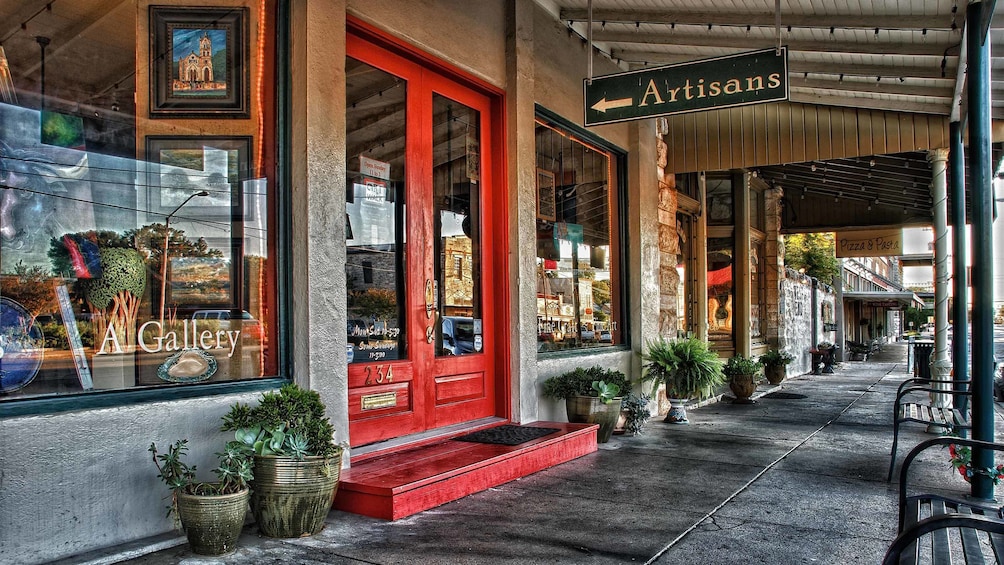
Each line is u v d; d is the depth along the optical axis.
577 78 7.69
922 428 8.03
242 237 4.36
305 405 3.95
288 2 4.50
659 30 7.34
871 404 10.54
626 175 8.73
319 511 3.85
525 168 6.61
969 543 2.90
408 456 5.06
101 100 3.99
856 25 5.95
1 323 3.44
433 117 5.95
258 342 4.36
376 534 3.91
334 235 4.56
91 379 3.69
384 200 5.46
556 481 5.23
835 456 6.35
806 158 9.27
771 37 6.93
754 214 14.76
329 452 3.84
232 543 3.54
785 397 11.62
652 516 4.36
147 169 4.12
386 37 5.29
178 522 3.76
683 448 6.62
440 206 6.00
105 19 4.03
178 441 3.68
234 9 4.40
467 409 6.21
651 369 8.43
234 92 4.39
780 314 15.45
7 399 3.32
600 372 7.00
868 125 9.01
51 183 3.76
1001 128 7.93
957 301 7.00
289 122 4.49
